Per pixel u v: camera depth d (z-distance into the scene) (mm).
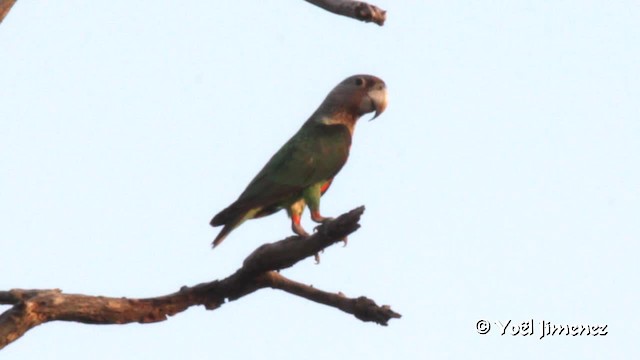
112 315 11719
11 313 10953
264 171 14570
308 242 11328
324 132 15242
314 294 12375
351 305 12344
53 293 11281
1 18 11898
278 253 11617
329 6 11094
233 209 13906
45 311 11141
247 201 14055
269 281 12273
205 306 12516
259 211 14789
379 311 12242
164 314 12203
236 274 12242
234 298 12555
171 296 12258
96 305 11562
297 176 14508
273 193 14297
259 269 11977
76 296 11453
